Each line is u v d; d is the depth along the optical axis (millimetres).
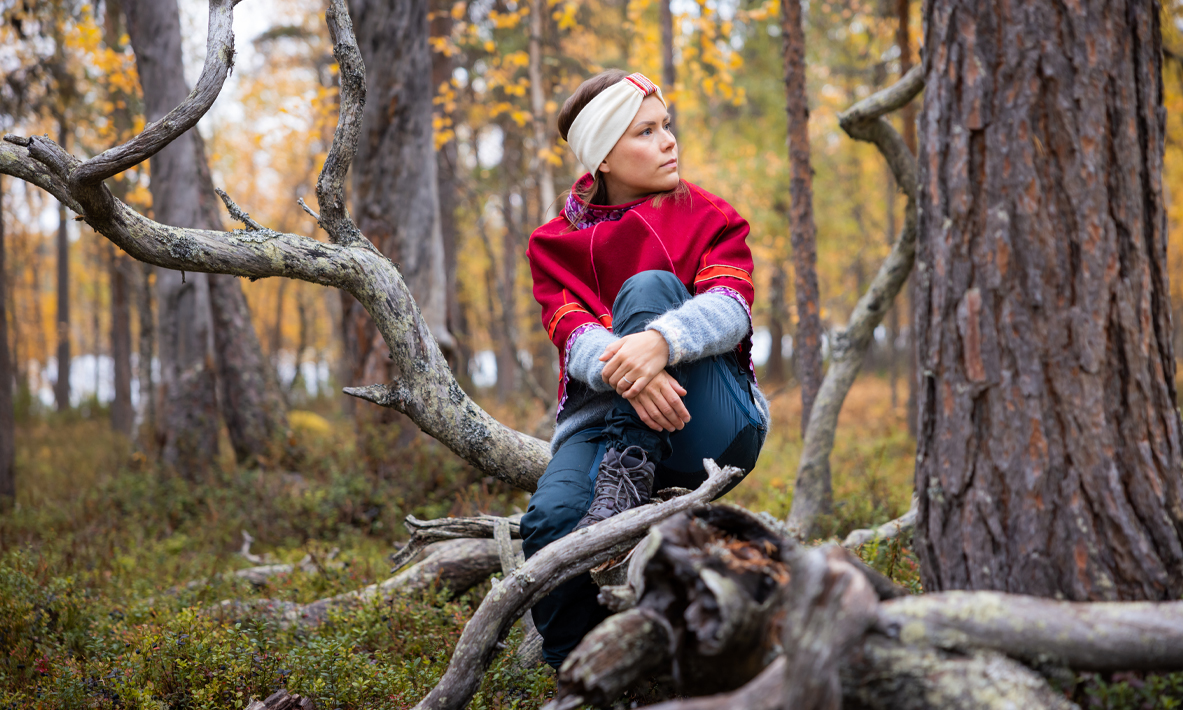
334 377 27516
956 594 1479
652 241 2361
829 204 16641
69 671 2736
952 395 1844
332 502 6023
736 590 1433
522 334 23469
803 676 1222
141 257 2328
